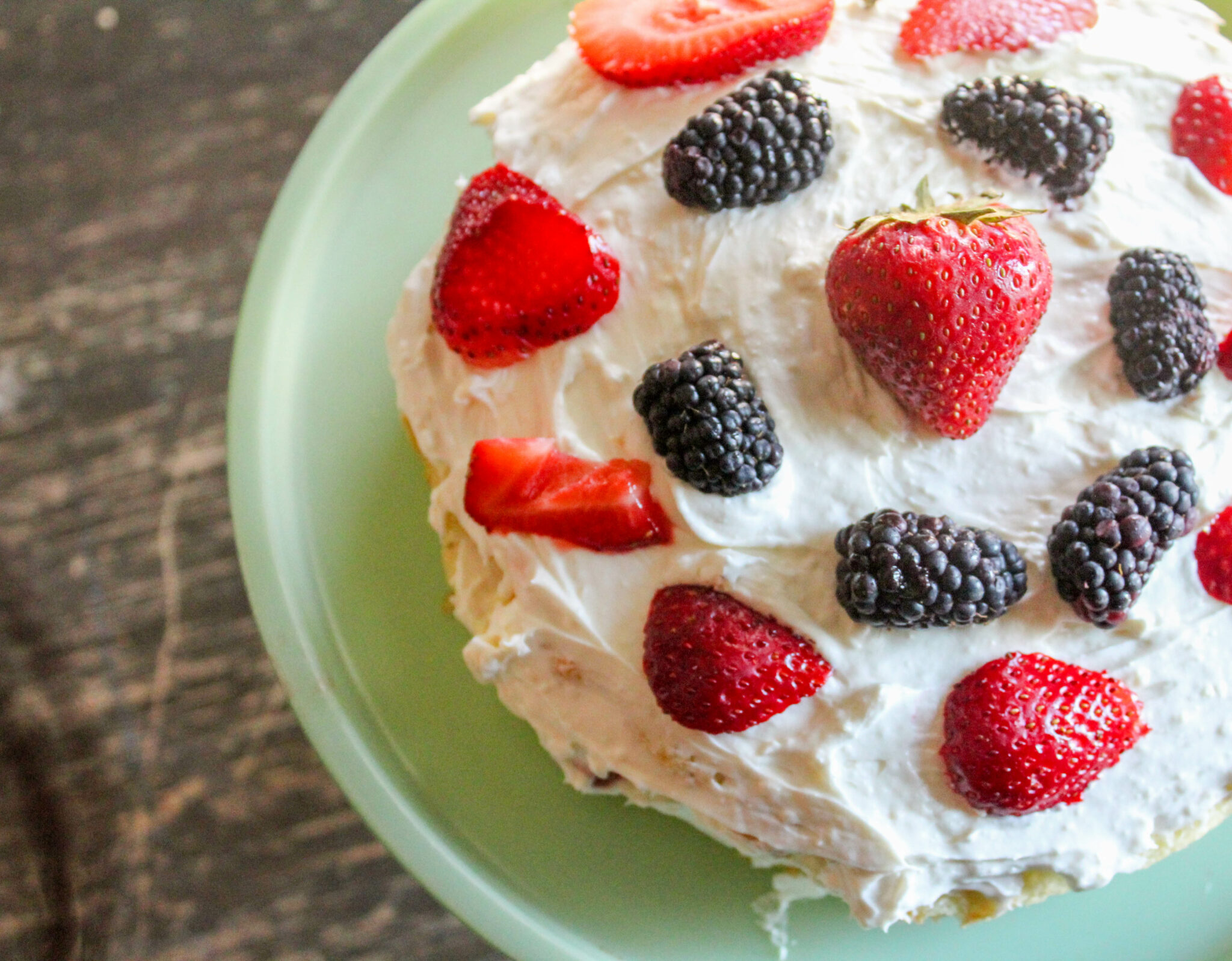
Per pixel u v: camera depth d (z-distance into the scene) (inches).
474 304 17.6
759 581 17.0
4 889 20.3
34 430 21.3
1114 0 18.4
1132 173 17.6
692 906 18.8
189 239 21.6
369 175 20.3
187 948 20.2
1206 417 17.3
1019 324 16.5
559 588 17.4
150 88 21.9
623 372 17.4
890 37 17.9
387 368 20.0
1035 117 17.1
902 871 17.1
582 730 17.7
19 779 20.5
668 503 17.1
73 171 21.7
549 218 17.3
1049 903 18.9
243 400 19.6
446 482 18.4
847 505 17.0
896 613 16.4
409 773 19.1
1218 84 17.8
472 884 18.6
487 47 20.4
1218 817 18.1
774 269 17.2
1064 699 16.8
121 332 21.5
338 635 19.4
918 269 16.2
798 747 17.0
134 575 21.0
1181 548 17.2
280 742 20.6
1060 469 17.2
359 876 20.4
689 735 17.2
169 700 20.7
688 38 17.6
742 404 16.7
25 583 20.9
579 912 18.8
